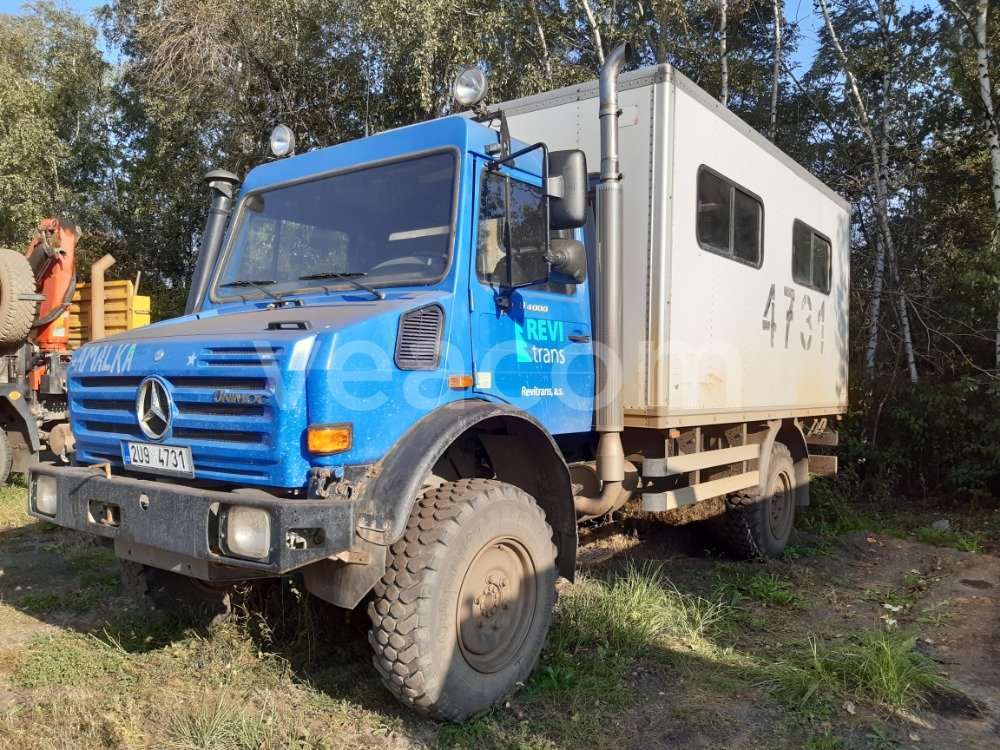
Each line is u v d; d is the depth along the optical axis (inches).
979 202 505.4
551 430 169.6
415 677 126.3
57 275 350.6
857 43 581.0
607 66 180.1
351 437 123.1
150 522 128.9
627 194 193.2
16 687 149.3
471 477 162.7
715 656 169.9
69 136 772.0
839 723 141.1
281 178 179.8
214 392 127.3
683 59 618.5
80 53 790.5
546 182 149.8
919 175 519.5
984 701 150.9
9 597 203.5
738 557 261.7
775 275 262.5
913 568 261.7
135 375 141.0
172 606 177.0
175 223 698.8
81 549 250.8
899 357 450.0
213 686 148.5
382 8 490.6
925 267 495.2
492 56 527.8
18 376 341.4
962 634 187.8
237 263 179.6
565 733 133.6
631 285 191.8
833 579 243.1
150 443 137.9
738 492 251.3
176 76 565.0
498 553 142.6
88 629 179.3
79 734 130.3
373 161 164.2
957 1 432.5
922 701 150.0
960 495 396.8
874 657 157.4
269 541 115.0
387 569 128.8
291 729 131.6
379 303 137.8
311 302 154.4
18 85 630.5
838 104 584.1
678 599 201.8
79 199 706.8
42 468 151.4
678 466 201.8
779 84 633.0
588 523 235.9
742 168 234.2
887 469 412.2
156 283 735.1
